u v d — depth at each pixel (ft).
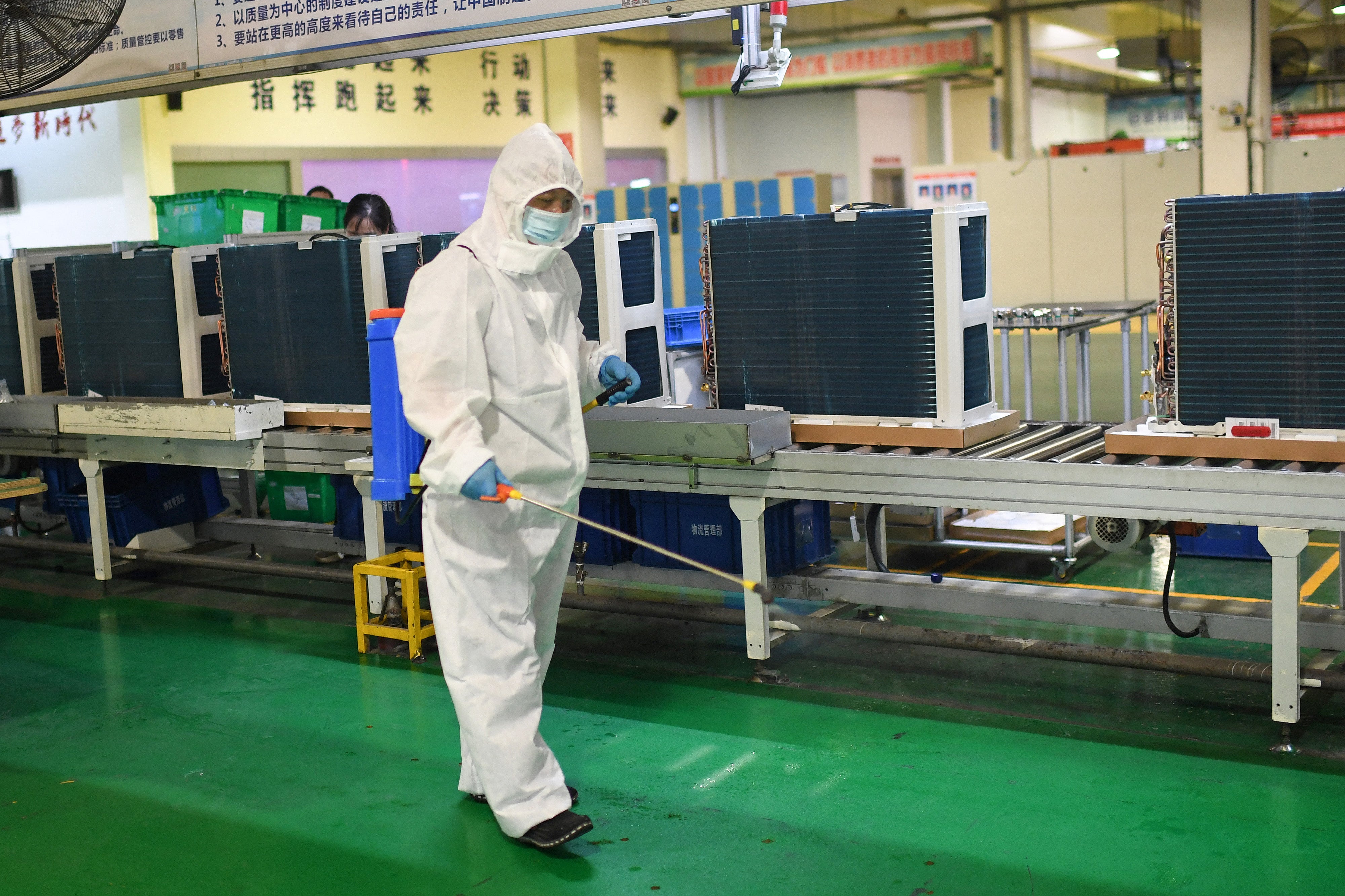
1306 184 39.14
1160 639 13.24
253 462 14.38
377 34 13.75
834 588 12.58
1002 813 9.22
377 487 10.36
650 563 13.53
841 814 9.32
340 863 8.93
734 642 13.69
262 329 14.76
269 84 38.83
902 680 12.30
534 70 47.91
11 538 17.54
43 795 10.27
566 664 13.17
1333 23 55.31
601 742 10.95
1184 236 10.11
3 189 37.17
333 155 40.96
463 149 45.52
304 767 10.68
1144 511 9.90
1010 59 51.16
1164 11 56.70
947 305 10.85
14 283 17.24
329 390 14.37
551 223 8.80
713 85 59.11
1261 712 11.03
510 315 8.84
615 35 55.26
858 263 11.23
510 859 8.89
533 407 8.95
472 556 8.89
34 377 17.40
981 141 73.72
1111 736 10.63
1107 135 88.33
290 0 14.26
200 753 11.07
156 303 15.53
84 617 15.70
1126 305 18.78
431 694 12.44
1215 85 39.78
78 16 13.43
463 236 9.00
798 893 8.20
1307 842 8.57
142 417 14.61
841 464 11.10
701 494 12.60
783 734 10.98
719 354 12.14
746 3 11.76
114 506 17.10
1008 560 16.88
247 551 18.88
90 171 35.65
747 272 11.83
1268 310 9.88
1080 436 11.69
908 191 49.57
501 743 8.91
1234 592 14.89
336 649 14.05
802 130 67.00
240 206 21.49
